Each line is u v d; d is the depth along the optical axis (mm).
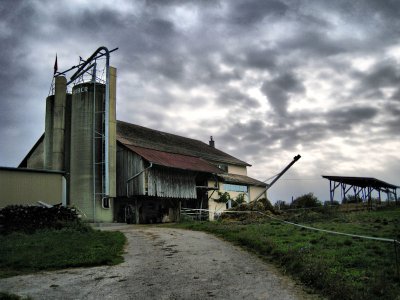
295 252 13258
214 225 25344
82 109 33000
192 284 10867
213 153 50406
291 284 10570
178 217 37156
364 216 28359
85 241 18016
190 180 38656
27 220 21266
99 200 31891
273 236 17938
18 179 25828
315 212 33812
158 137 44750
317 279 10219
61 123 34250
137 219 33719
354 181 40375
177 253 15836
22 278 12047
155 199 36062
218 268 12758
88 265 13742
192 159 41969
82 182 32000
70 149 33938
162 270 12734
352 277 10102
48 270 13148
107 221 32031
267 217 31031
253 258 14258
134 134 40938
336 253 12945
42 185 26875
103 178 32156
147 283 11117
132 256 15500
